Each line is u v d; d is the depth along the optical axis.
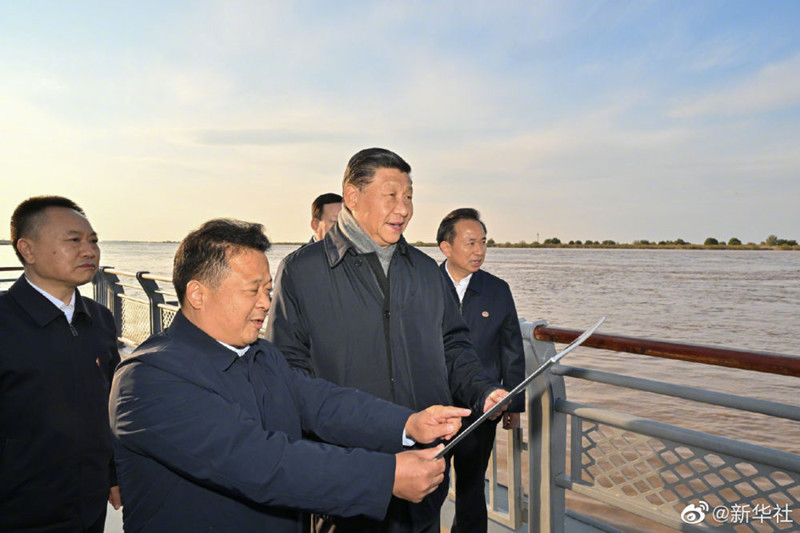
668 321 30.50
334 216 3.02
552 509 2.33
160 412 1.02
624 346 1.93
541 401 2.36
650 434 1.92
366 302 1.78
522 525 2.65
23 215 1.69
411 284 1.83
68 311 1.75
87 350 1.75
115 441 1.07
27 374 1.60
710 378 15.80
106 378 1.82
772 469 1.63
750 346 22.72
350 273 1.79
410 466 1.08
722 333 26.38
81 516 1.68
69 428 1.66
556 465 2.32
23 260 1.71
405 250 1.88
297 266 1.81
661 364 17.73
